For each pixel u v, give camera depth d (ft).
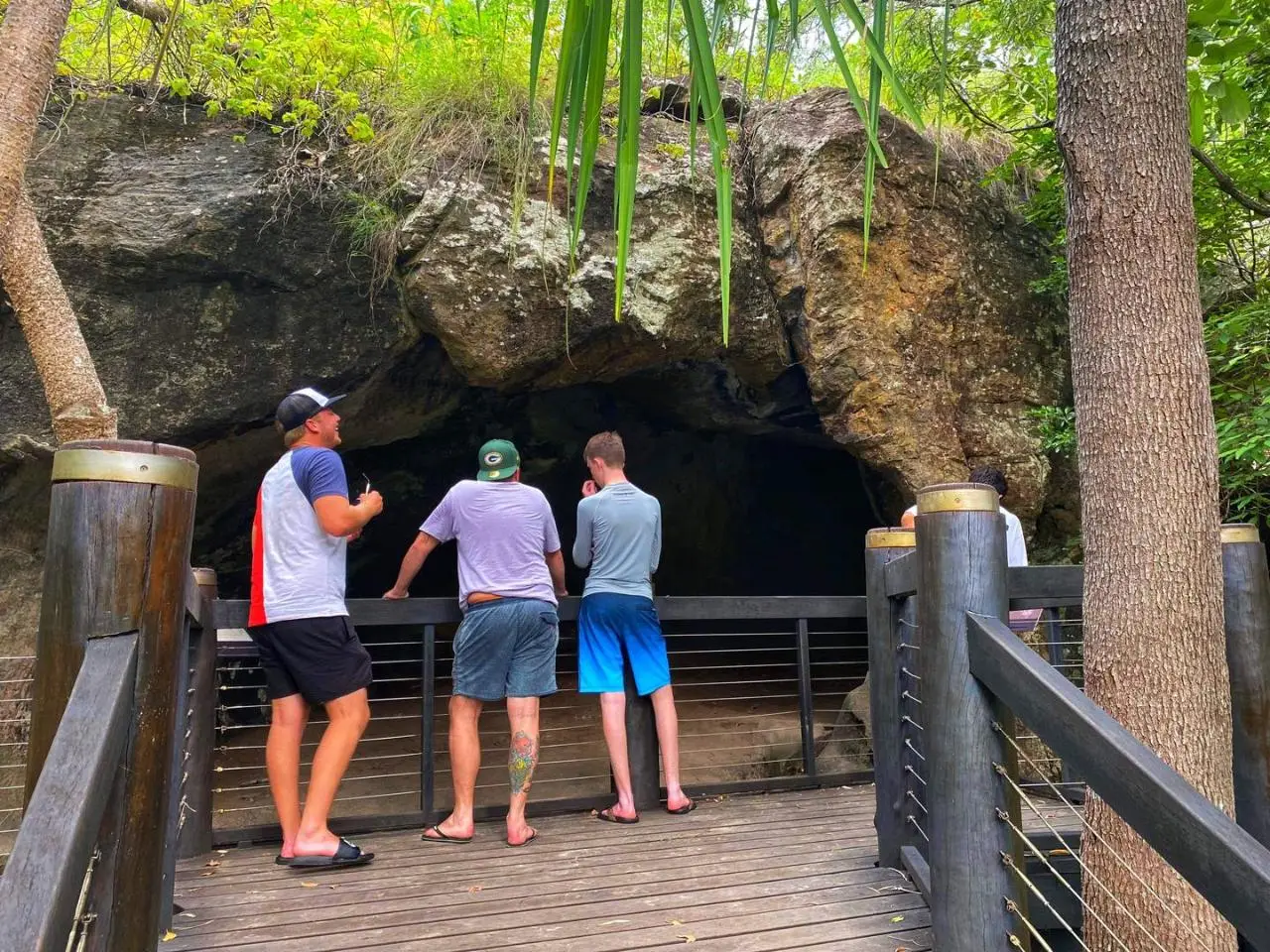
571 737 22.44
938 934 6.36
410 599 12.40
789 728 21.25
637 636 12.75
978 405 19.39
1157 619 7.10
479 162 17.44
